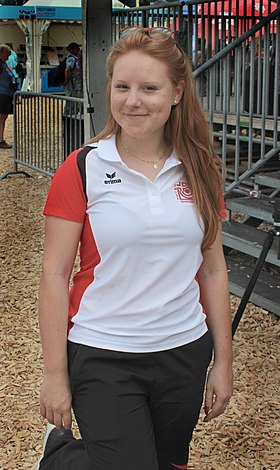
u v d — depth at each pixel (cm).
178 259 202
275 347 435
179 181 206
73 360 202
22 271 600
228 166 738
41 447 331
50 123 973
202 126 212
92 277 203
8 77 1272
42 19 2280
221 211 218
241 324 470
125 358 199
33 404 371
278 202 341
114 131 209
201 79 590
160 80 199
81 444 252
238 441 331
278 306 475
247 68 745
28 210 830
